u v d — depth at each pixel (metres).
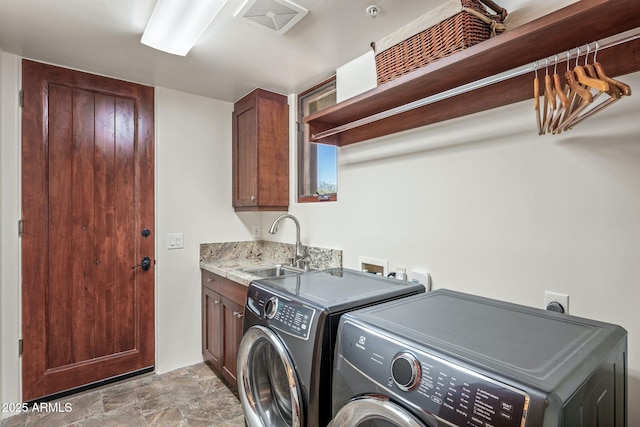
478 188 1.43
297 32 1.74
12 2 1.48
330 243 2.27
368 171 1.97
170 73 2.27
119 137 2.37
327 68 2.19
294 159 2.65
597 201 1.11
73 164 2.21
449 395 0.71
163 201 2.56
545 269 1.23
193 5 1.48
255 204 2.54
